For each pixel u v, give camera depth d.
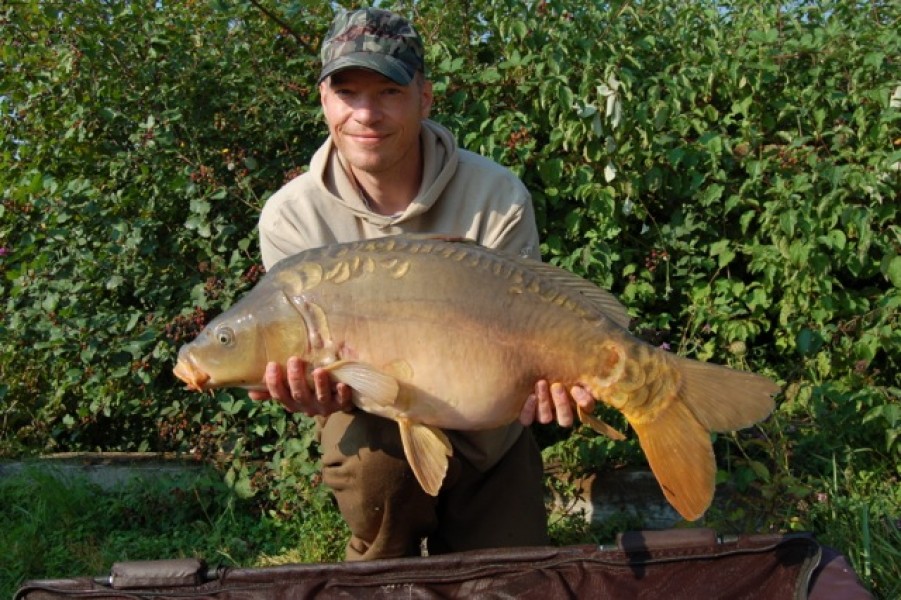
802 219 3.29
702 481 1.86
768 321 3.54
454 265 1.93
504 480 2.52
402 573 2.06
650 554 2.02
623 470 3.19
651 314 3.64
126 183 3.75
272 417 3.41
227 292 3.41
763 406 1.85
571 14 3.59
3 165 3.86
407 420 1.97
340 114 2.27
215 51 3.67
